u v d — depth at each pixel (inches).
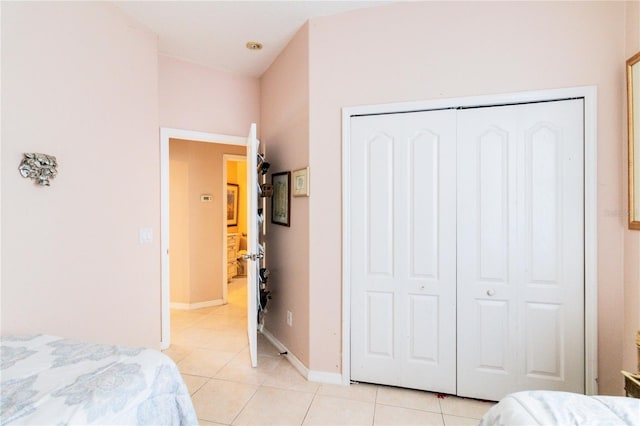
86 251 75.7
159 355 48.1
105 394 37.2
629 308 69.5
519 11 77.2
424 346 85.1
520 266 78.5
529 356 78.2
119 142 85.6
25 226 62.2
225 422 73.0
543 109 76.6
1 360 45.9
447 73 82.0
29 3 62.8
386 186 87.2
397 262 86.7
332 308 90.6
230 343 119.2
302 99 96.3
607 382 72.2
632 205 67.8
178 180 160.6
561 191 75.6
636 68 66.8
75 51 72.9
